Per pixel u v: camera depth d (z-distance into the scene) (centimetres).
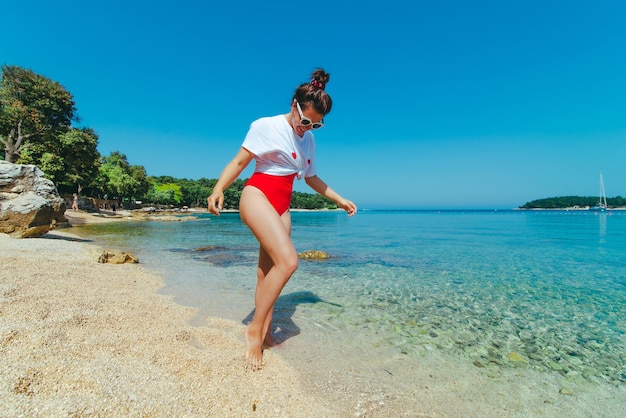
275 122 269
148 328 330
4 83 3195
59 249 838
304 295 573
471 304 534
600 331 423
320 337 380
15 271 504
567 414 249
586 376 309
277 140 266
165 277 662
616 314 490
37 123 3244
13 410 171
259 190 269
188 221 3791
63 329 285
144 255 1003
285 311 475
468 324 441
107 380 216
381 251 1230
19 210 1006
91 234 1661
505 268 869
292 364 307
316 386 271
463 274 784
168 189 9256
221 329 371
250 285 607
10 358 217
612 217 5853
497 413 248
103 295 435
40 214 1058
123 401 199
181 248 1193
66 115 3622
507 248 1337
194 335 332
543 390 283
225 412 212
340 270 827
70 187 5184
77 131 3519
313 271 811
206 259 936
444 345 372
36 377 202
